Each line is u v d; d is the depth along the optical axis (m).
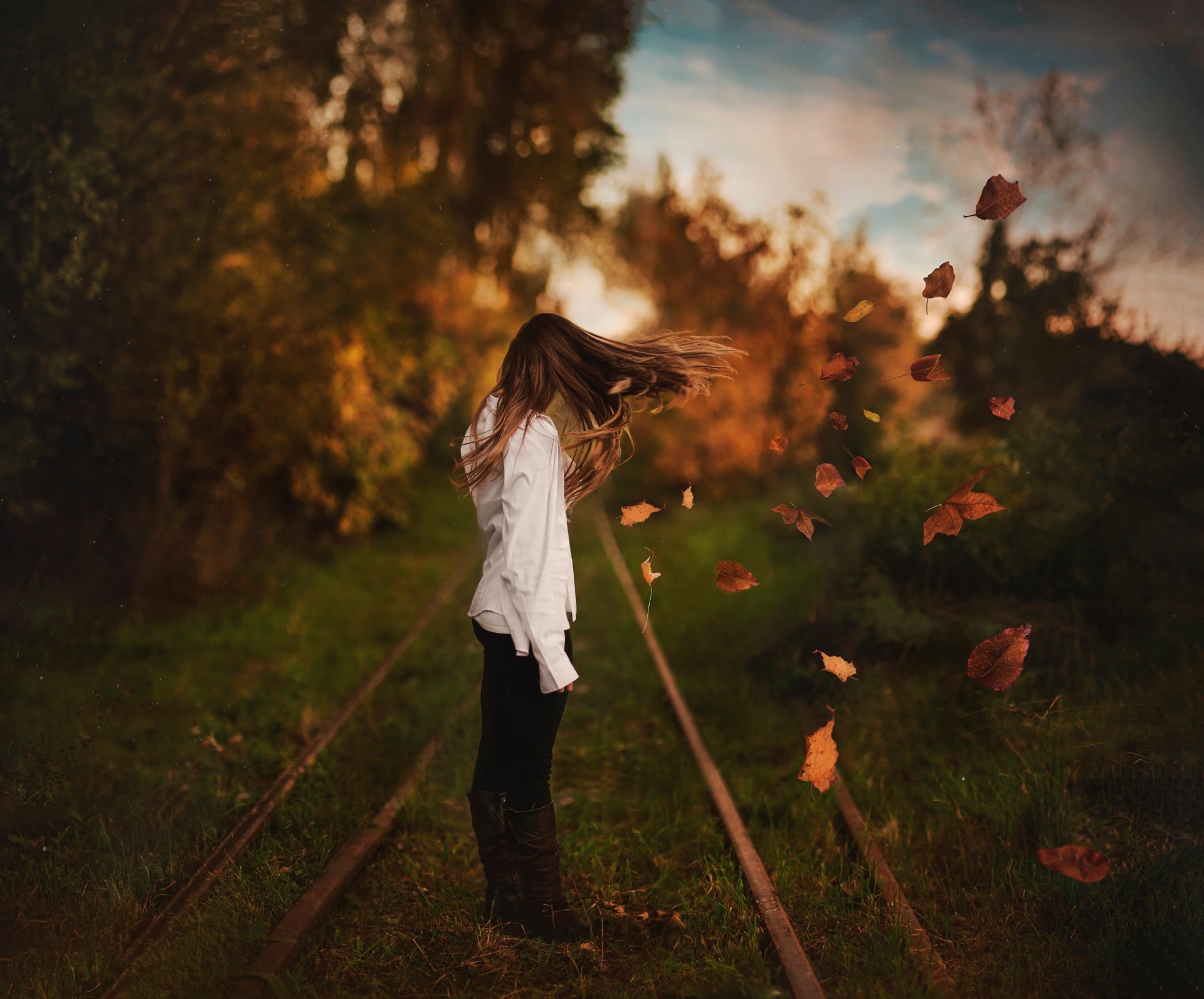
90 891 3.18
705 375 2.90
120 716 4.87
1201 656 4.22
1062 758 3.75
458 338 14.92
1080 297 6.30
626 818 4.06
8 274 5.51
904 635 5.38
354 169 10.53
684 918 3.12
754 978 2.75
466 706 5.40
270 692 5.64
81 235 5.69
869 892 3.21
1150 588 4.80
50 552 6.20
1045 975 2.75
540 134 17.17
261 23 6.85
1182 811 3.42
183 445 7.38
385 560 10.39
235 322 7.38
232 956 2.79
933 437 7.31
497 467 2.72
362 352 10.15
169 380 6.82
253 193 7.31
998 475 5.59
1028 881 3.21
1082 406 5.53
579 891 3.37
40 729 4.21
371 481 10.87
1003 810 3.61
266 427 8.17
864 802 4.00
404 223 11.03
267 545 9.31
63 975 2.70
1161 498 4.84
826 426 11.97
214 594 7.86
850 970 2.78
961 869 3.41
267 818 3.75
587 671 6.31
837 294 12.73
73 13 5.50
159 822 3.74
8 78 5.33
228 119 6.81
